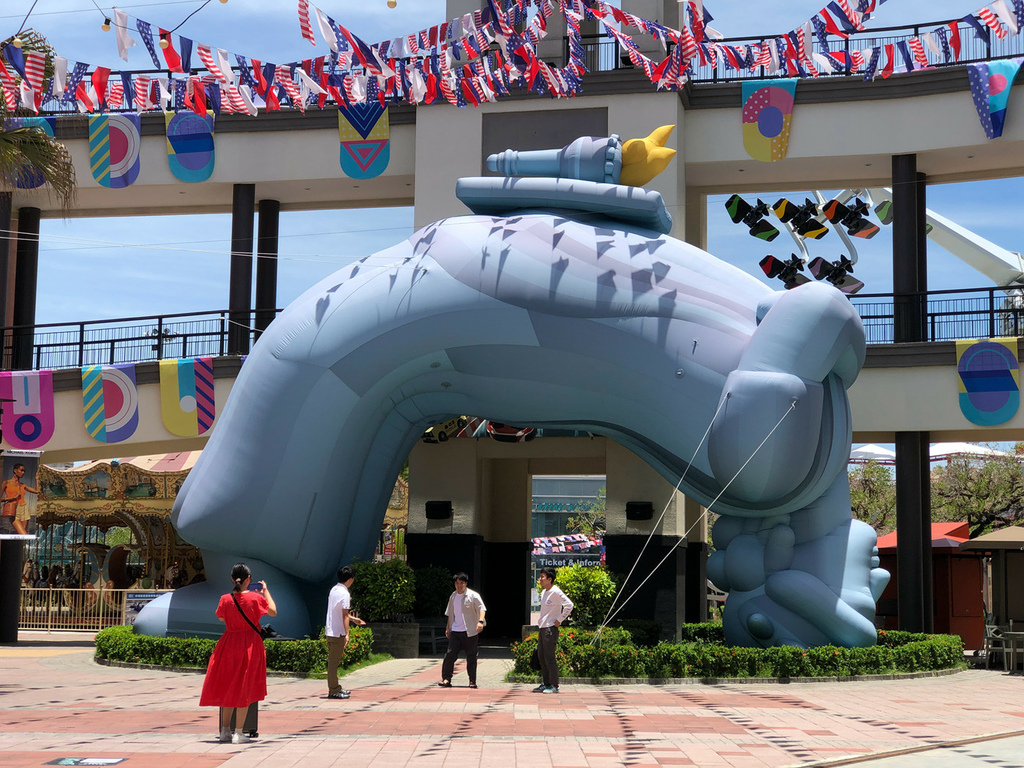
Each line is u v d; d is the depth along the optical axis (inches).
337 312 721.6
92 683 588.4
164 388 902.4
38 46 629.0
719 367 651.5
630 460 827.4
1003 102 841.5
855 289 880.3
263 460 711.1
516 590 1034.7
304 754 351.6
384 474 764.6
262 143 954.1
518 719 442.9
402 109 931.3
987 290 846.5
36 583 1363.2
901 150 870.4
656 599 801.6
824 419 653.3
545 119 876.6
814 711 484.1
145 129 971.3
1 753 350.3
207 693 376.2
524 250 701.3
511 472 1053.2
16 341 975.0
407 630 753.6
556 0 633.6
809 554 669.3
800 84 889.5
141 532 1279.5
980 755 366.3
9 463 829.2
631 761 343.0
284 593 724.7
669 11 912.3
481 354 701.3
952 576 1055.6
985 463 1496.1
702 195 1003.3
